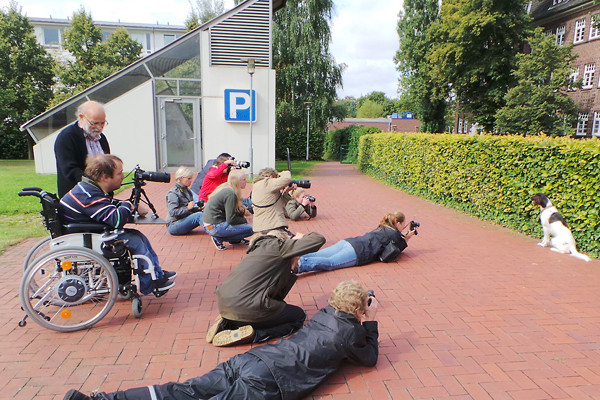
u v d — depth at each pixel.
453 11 27.25
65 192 3.87
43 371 3.04
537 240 7.07
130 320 3.88
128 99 13.99
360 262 5.53
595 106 33.09
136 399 2.40
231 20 13.93
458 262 5.80
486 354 3.38
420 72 33.50
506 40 25.78
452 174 9.66
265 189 5.41
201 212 6.95
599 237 5.98
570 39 35.81
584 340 3.62
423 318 4.03
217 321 3.51
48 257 3.43
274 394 2.57
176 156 14.56
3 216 8.18
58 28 43.53
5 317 3.89
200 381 2.59
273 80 14.40
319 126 30.86
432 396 2.83
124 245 3.72
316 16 28.23
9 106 25.12
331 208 9.98
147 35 45.59
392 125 66.62
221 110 14.38
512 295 4.63
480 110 28.44
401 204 10.59
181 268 5.37
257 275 3.41
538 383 2.99
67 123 13.95
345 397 2.80
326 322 3.00
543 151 6.95
